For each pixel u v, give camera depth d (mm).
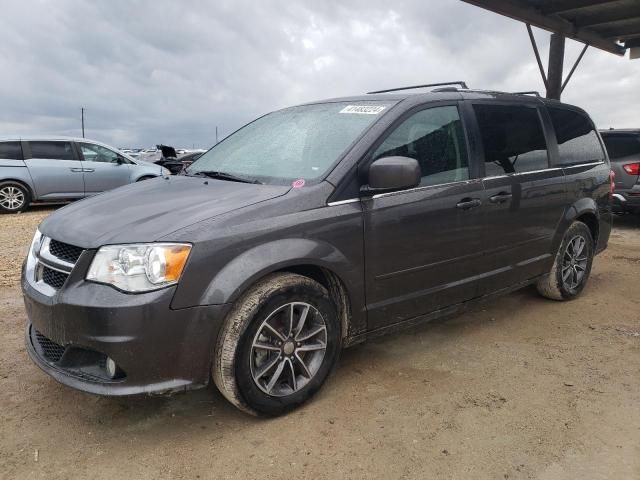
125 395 2473
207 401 3064
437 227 3441
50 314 2602
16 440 2666
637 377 3348
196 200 2930
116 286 2449
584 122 5098
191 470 2439
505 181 3918
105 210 2949
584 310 4691
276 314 2809
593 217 5000
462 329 4203
